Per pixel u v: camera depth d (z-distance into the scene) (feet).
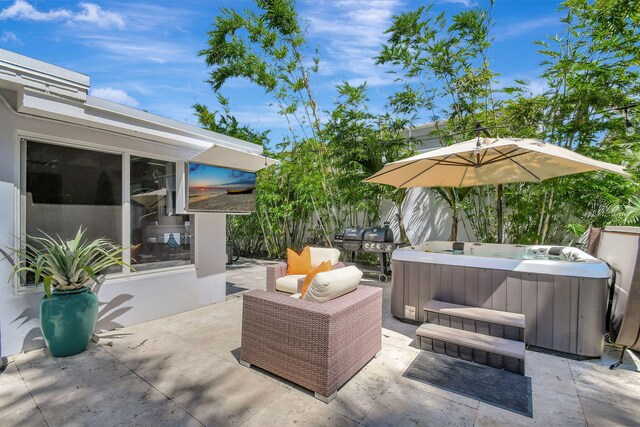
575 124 13.97
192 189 12.89
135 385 7.71
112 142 11.37
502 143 10.03
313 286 8.02
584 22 13.47
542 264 9.70
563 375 8.24
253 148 16.65
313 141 23.65
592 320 9.01
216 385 7.72
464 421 6.39
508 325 9.25
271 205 27.73
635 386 7.71
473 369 8.53
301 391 7.47
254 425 6.26
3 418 6.46
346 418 6.48
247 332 8.60
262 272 23.41
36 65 8.57
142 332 11.20
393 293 12.67
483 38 16.03
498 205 14.84
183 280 13.61
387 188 21.16
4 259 9.09
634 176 12.20
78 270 9.39
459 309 10.39
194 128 13.62
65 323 9.02
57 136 10.02
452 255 11.34
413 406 6.89
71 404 6.93
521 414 6.61
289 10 20.74
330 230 24.52
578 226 15.25
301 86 22.53
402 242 19.77
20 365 8.66
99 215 11.18
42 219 9.91
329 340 6.97
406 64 18.15
